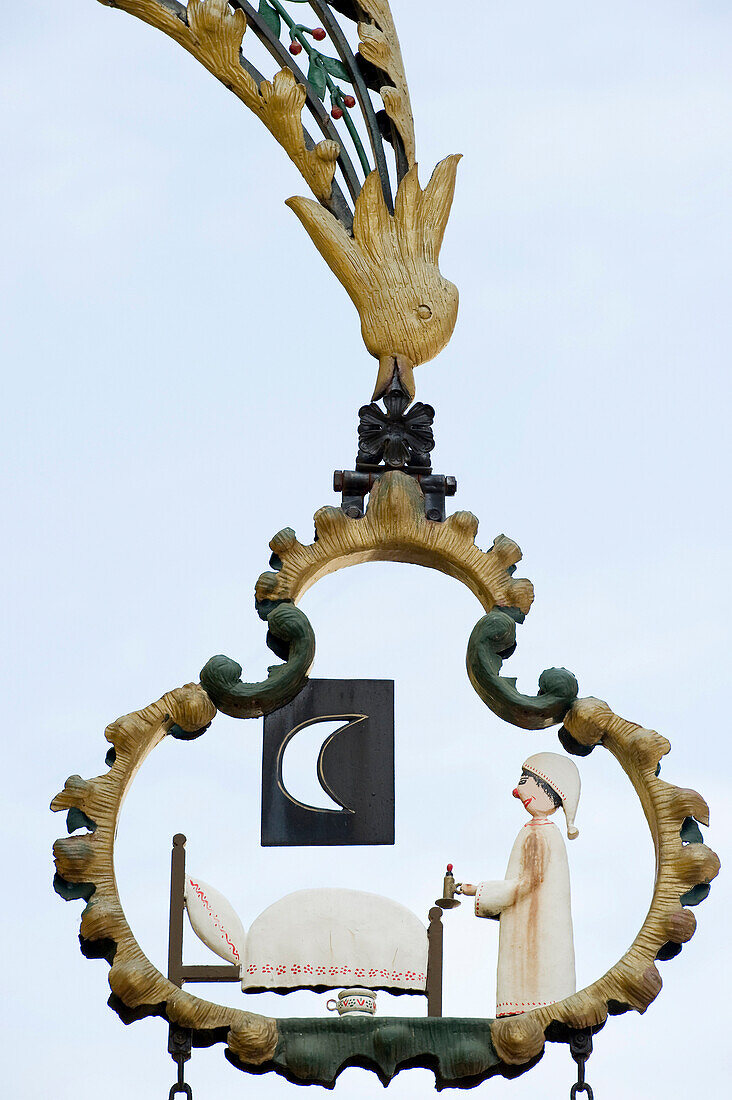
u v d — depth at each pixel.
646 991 8.66
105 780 8.84
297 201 10.02
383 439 9.59
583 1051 8.65
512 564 9.45
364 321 9.85
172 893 8.82
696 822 8.98
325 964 8.77
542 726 9.22
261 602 9.28
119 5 10.25
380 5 10.41
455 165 10.20
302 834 9.00
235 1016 8.53
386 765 9.12
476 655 9.22
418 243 9.98
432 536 9.42
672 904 8.79
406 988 8.77
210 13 10.23
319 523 9.37
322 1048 8.55
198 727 9.03
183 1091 8.51
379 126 10.31
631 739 9.05
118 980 8.52
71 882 8.67
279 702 9.10
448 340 9.90
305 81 10.30
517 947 8.87
